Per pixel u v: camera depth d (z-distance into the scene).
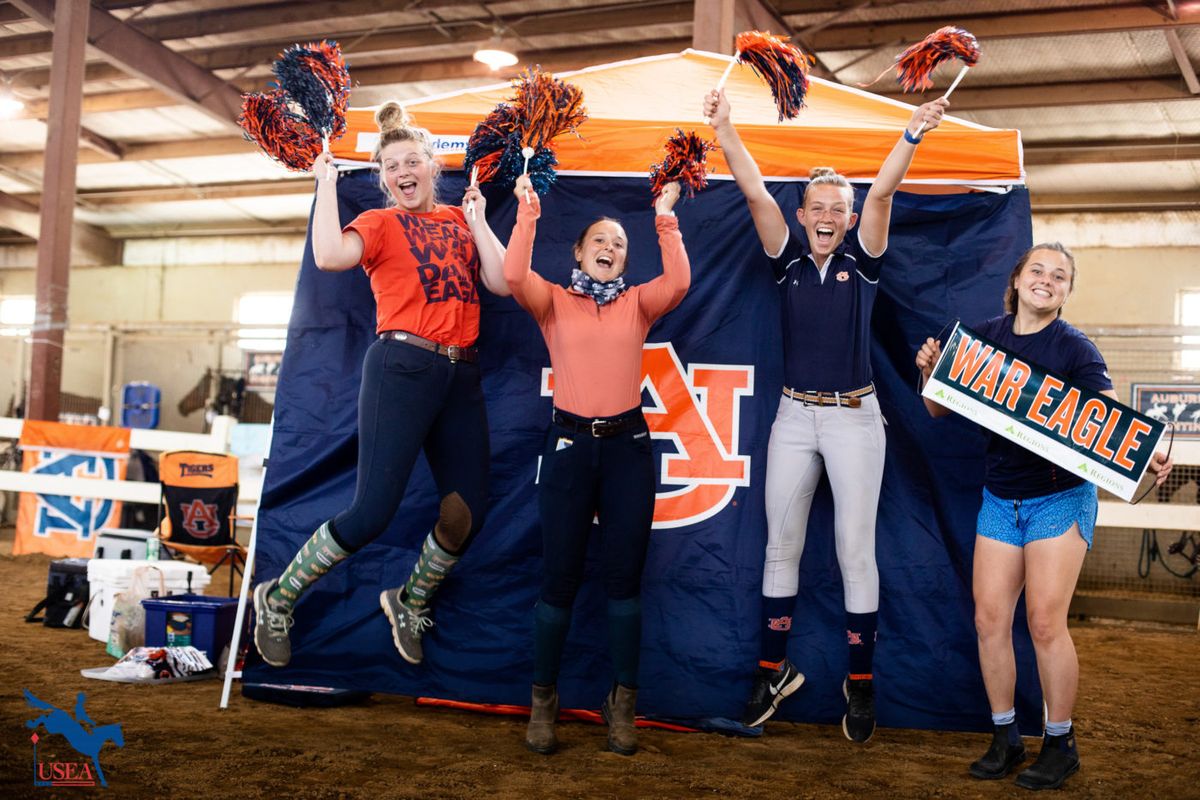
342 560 3.39
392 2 10.59
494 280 3.40
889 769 3.07
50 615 5.31
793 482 3.36
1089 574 9.22
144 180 16.31
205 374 15.30
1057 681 2.95
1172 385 8.94
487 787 2.72
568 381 3.13
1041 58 10.19
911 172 3.57
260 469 9.40
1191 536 8.85
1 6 11.51
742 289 3.64
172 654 3.99
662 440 3.62
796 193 3.66
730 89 3.87
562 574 3.12
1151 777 3.11
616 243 3.19
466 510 3.36
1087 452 2.88
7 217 17.17
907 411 3.58
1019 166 3.55
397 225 3.27
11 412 13.73
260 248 18.09
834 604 3.52
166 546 5.86
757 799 2.72
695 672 3.52
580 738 3.31
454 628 3.62
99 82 12.91
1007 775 3.04
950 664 3.49
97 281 19.00
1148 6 8.95
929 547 3.53
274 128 3.24
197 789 2.60
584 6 10.37
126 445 9.04
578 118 3.30
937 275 3.62
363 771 2.82
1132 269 13.31
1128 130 11.67
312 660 3.66
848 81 11.09
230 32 11.33
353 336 3.75
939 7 9.49
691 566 3.57
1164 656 5.87
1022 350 3.08
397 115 3.68
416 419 3.22
